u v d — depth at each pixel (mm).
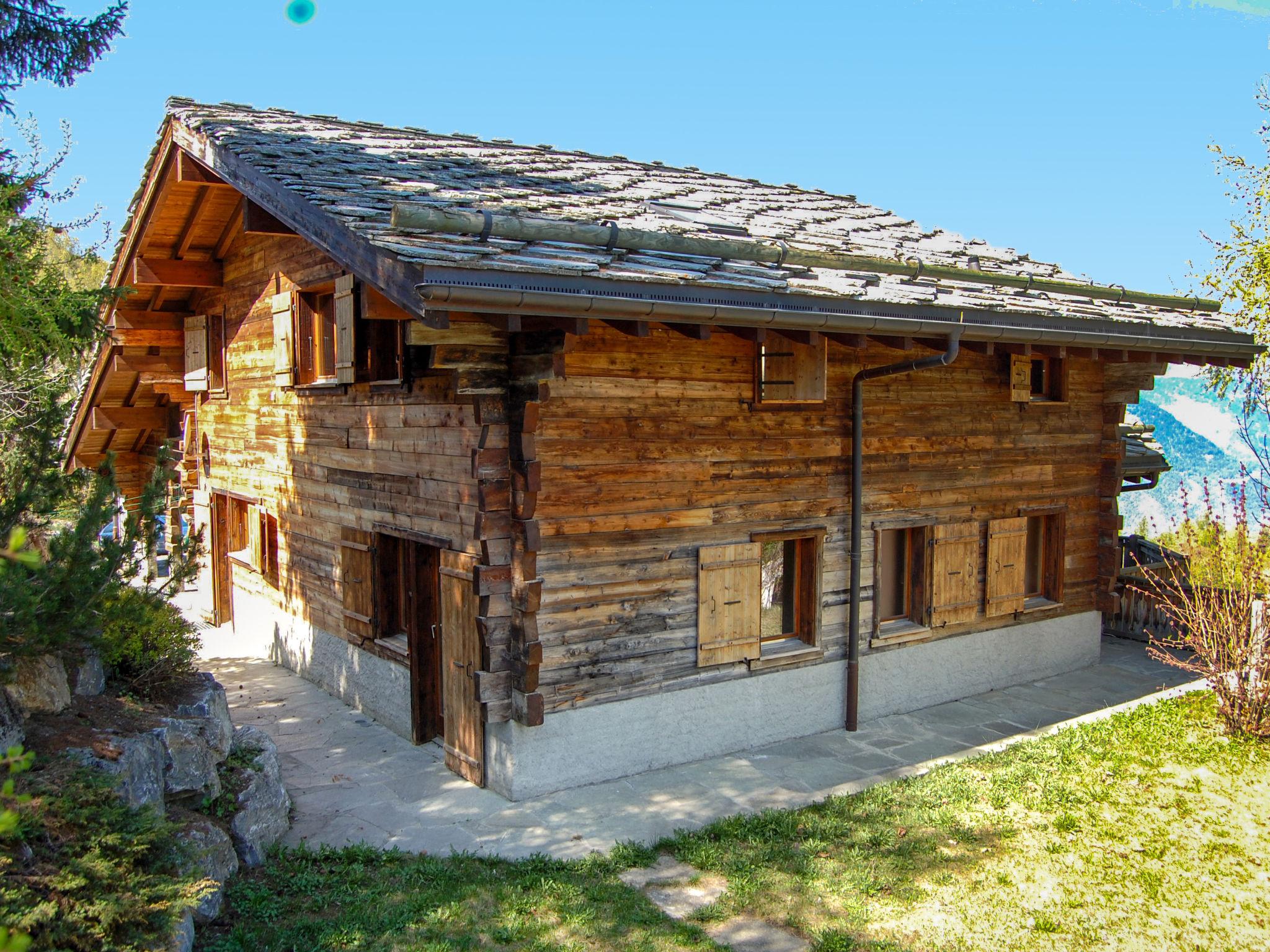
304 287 9875
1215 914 5723
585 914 5539
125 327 13289
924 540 9797
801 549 9008
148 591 7477
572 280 6008
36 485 5941
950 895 5887
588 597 7535
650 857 6316
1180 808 7172
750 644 8406
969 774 7777
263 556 11648
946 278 9477
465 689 7664
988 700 10156
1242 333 11195
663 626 7949
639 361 7660
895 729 9141
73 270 11727
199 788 6000
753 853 6375
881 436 9336
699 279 6594
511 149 11453
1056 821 6883
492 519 7141
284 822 6680
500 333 7023
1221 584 10289
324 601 10273
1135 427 13742
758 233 9031
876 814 7000
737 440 8289
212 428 13242
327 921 5371
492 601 7172
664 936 5344
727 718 8375
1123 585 12922
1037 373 11109
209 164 8883
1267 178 15961
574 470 7402
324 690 10320
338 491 9789
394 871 6078
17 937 2342
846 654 9164
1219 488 10984
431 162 9094
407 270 5660
